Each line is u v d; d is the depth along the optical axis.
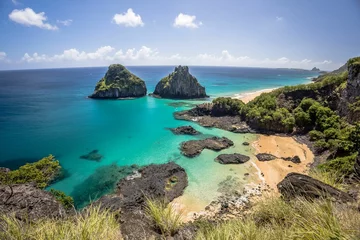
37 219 7.69
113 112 95.12
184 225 9.13
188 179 38.31
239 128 66.12
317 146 48.19
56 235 5.69
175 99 126.00
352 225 5.12
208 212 29.12
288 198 9.03
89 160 47.06
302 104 66.50
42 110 97.56
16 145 55.44
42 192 9.20
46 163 38.31
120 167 43.66
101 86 134.25
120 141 59.00
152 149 53.03
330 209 5.93
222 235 6.12
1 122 76.62
